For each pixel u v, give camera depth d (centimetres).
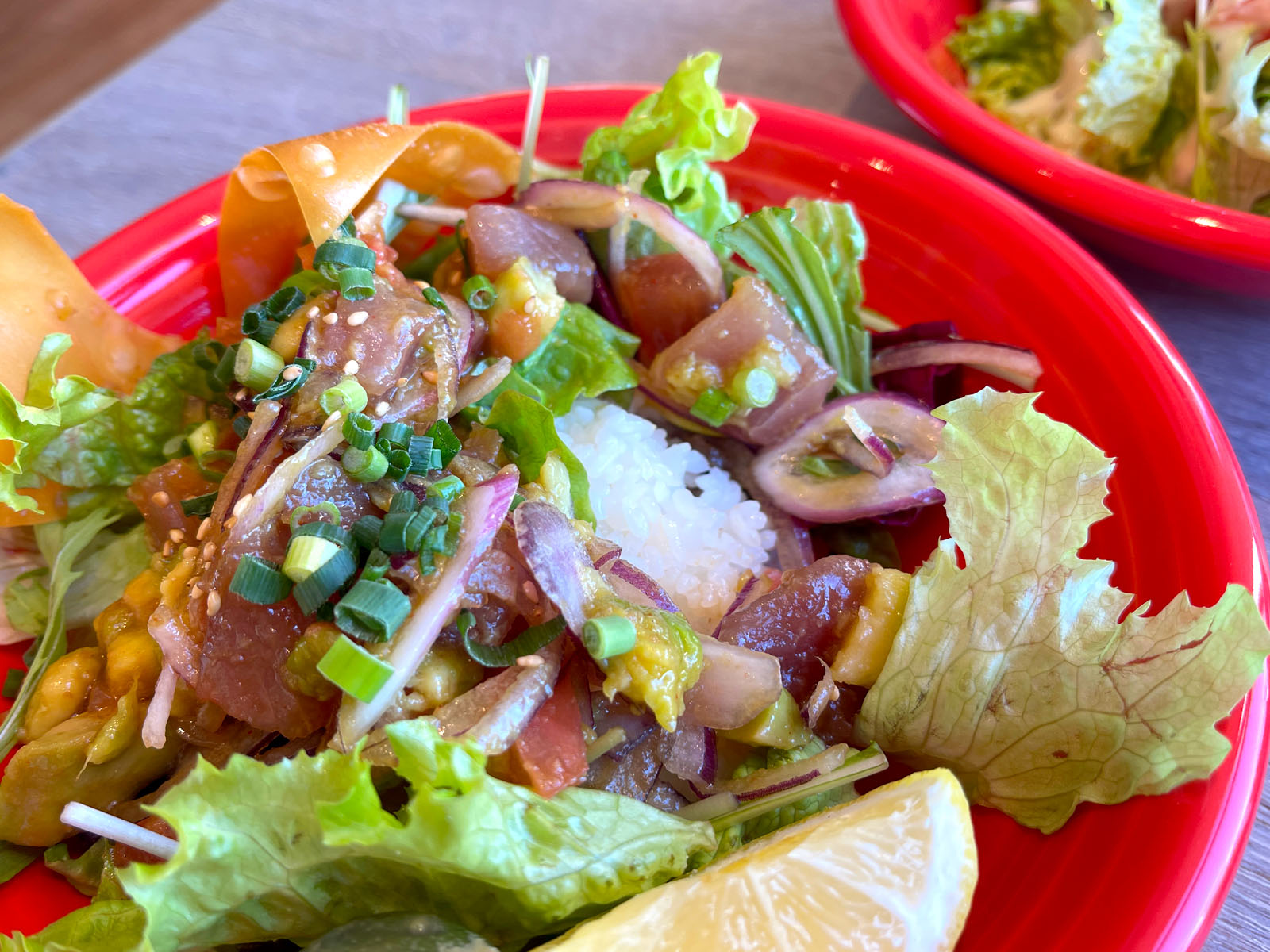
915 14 31
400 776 15
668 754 17
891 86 26
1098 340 21
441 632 16
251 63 33
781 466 23
